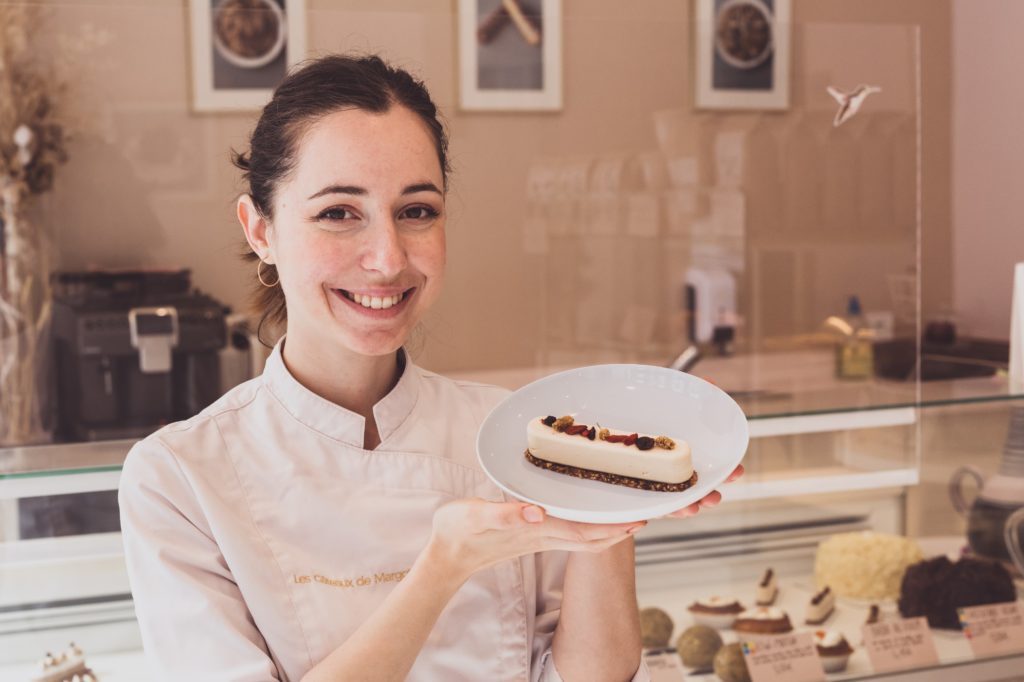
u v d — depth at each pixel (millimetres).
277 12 3018
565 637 1145
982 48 3623
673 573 1866
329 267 1013
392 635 963
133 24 2969
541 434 1070
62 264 2955
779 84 3246
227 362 2883
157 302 2902
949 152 3766
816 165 3275
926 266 3779
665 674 1765
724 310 3330
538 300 3283
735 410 1073
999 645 1811
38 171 2895
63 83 2928
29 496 1426
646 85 3283
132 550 1033
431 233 1054
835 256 3307
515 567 1155
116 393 2826
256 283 1268
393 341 1051
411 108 1040
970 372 3322
